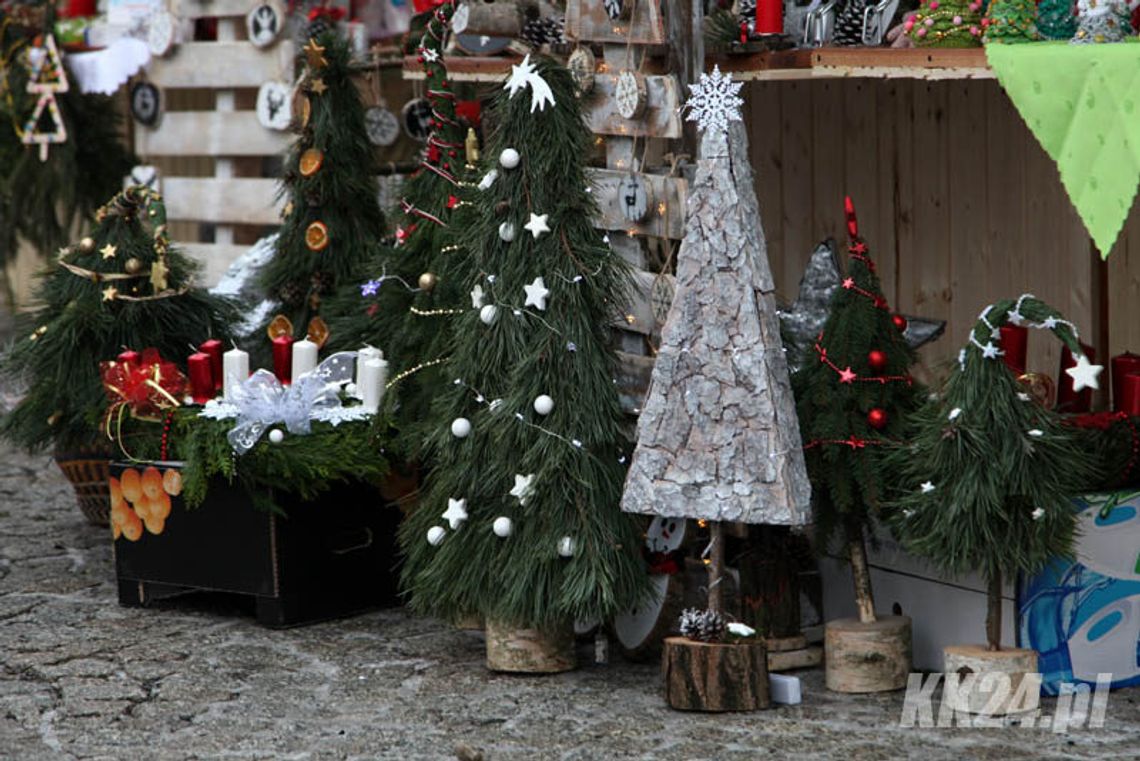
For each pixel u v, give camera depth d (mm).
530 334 5680
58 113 10445
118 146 10891
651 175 5871
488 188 5770
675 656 5355
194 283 7863
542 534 5633
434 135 6641
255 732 5262
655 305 5871
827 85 8008
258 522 6438
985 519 5137
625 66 5938
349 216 7363
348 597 6660
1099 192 4871
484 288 5777
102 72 10445
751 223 5363
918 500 5262
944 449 5180
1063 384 5859
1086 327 6891
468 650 6168
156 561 6727
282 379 7117
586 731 5191
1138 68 4750
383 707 5492
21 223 10789
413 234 6680
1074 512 5180
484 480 5754
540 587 5605
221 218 10422
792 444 5336
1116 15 5227
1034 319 5141
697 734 5133
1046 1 5410
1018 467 5094
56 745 5172
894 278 7809
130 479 6750
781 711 5344
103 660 6078
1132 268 6762
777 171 8336
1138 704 5352
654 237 6066
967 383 5195
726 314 5328
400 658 6066
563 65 5973
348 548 6645
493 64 7211
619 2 5809
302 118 7348
